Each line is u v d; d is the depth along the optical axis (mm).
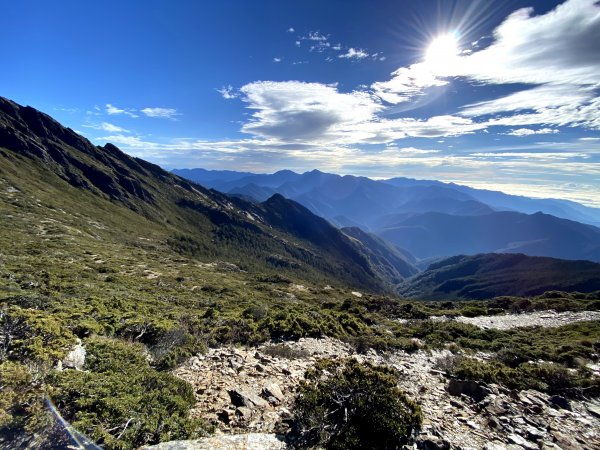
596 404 10508
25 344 8125
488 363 14742
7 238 54375
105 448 5734
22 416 5855
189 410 8125
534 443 7871
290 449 6574
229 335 16516
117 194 175125
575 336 21391
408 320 32438
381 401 7730
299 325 19203
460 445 7461
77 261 50969
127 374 8648
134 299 27734
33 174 134250
